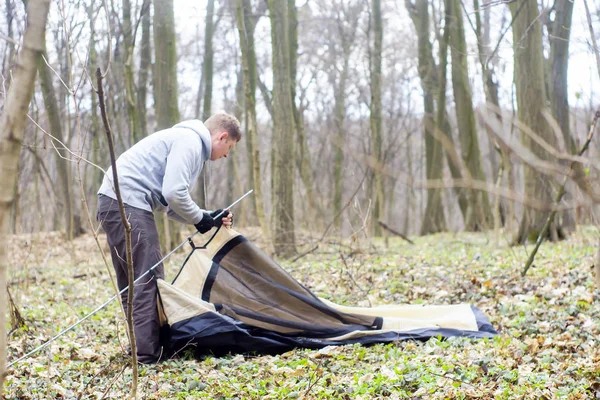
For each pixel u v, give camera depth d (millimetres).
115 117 15852
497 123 2492
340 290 7355
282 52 10828
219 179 25609
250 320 5000
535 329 5320
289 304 5230
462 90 14688
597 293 6184
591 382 3893
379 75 16625
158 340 4773
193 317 4816
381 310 5496
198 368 4547
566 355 4570
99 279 9344
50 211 17969
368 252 10195
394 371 4180
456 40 14852
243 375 4320
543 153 10109
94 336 5539
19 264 10008
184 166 4758
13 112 1896
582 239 9445
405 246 12398
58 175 13562
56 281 9125
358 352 4777
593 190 2443
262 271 5297
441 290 7152
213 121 5125
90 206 21500
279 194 10734
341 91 21016
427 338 5164
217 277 5184
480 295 6809
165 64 12070
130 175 4805
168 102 12125
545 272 7438
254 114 10688
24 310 6703
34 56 1912
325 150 23000
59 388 3971
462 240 12484
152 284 4785
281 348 4953
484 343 4973
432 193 18172
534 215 10867
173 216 5141
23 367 4500
